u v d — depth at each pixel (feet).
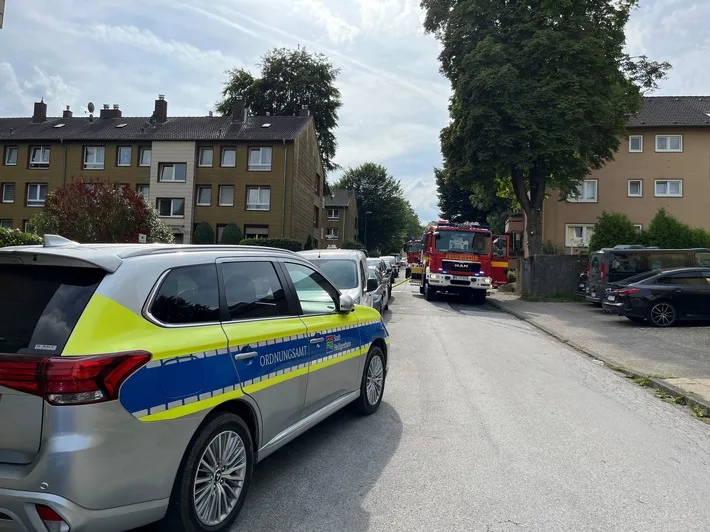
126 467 9.20
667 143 114.73
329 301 17.44
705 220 113.09
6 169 138.31
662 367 30.01
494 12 82.74
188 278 11.49
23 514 8.67
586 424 19.67
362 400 19.45
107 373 8.97
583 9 82.17
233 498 11.57
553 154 79.10
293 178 127.34
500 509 12.69
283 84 156.04
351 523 11.89
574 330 45.42
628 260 58.08
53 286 9.83
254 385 12.30
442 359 31.45
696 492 13.92
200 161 130.72
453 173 89.76
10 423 8.90
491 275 71.31
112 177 133.39
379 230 272.72
